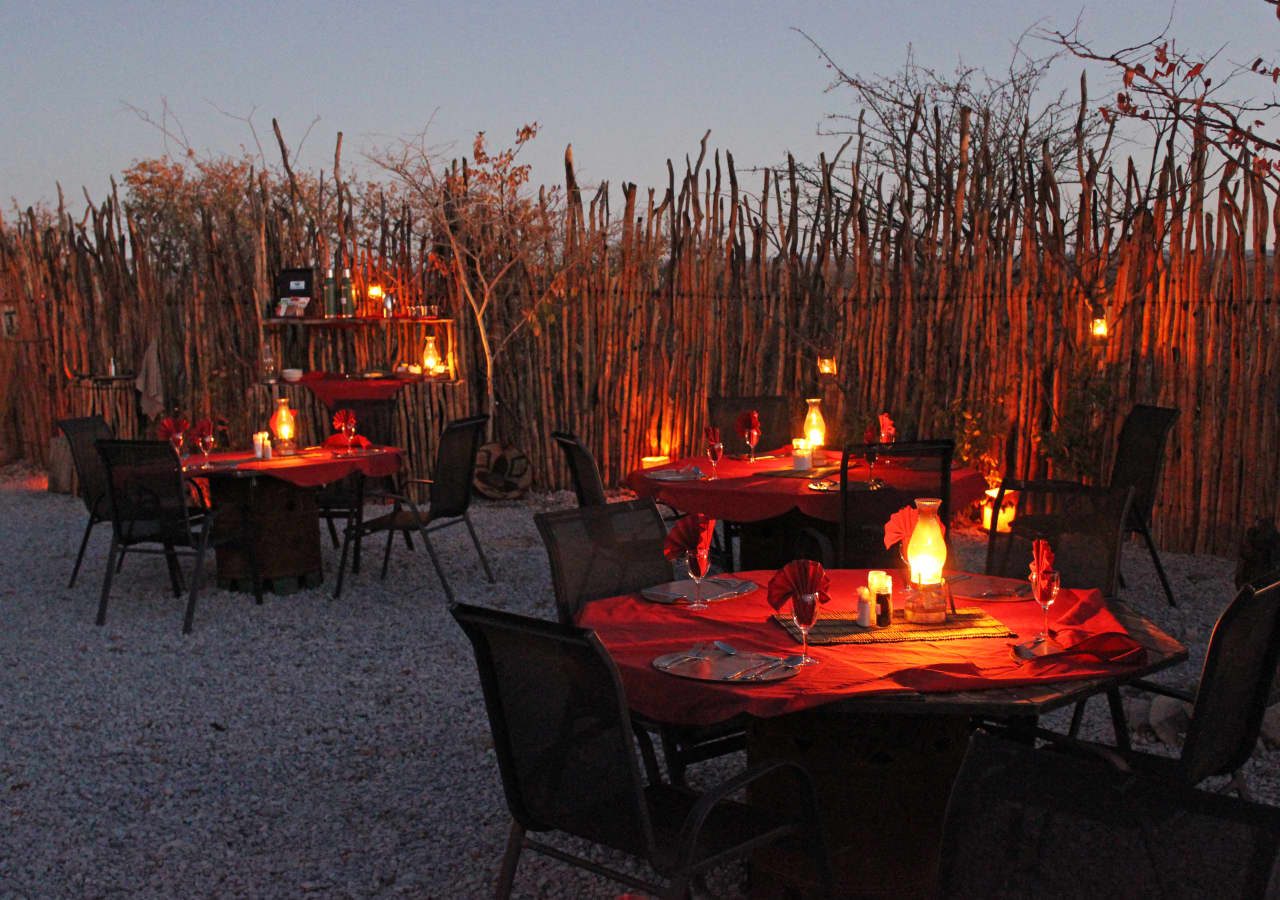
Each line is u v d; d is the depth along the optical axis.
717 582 3.78
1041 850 1.95
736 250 9.76
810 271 9.52
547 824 2.65
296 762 4.27
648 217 9.87
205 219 10.41
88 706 4.95
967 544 7.96
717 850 2.53
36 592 7.13
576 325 10.09
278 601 6.80
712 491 5.81
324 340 10.35
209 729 4.63
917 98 9.04
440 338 10.33
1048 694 2.56
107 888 3.32
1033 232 8.24
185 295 10.48
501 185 10.06
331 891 3.28
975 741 2.04
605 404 10.14
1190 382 7.49
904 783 2.90
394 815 3.78
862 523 5.35
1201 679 2.51
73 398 11.16
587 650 2.35
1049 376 8.28
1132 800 1.86
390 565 7.77
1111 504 4.14
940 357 8.76
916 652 2.91
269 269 10.23
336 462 6.84
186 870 3.42
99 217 10.93
